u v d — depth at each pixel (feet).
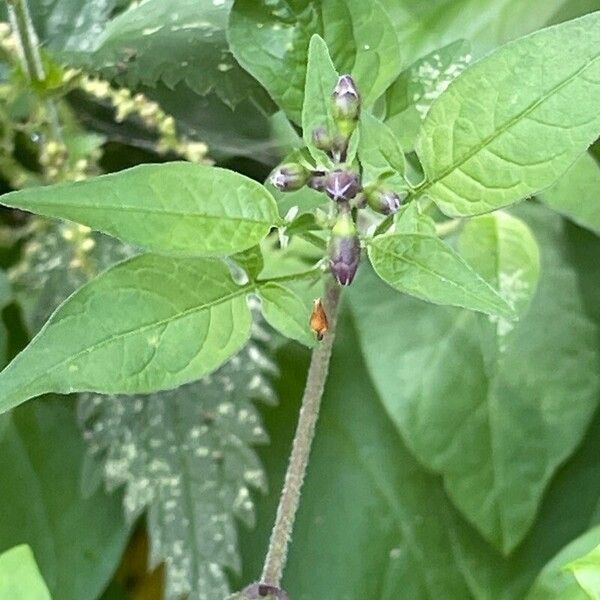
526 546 1.13
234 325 0.81
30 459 1.09
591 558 0.96
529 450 1.10
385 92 0.90
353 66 0.87
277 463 1.11
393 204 0.77
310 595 1.12
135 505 1.03
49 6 1.05
